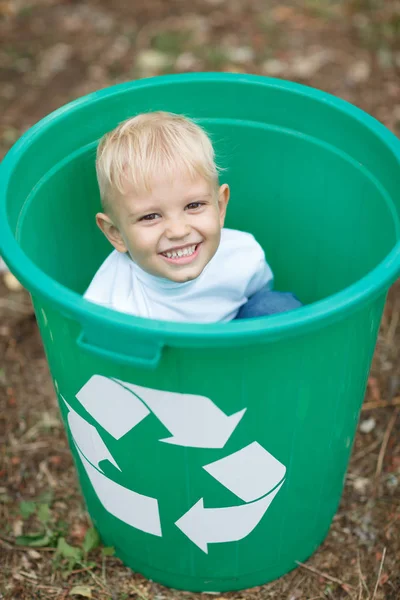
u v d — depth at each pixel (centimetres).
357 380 141
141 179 141
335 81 325
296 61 338
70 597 173
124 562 180
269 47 347
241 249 169
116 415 132
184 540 155
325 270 189
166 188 141
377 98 316
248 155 178
